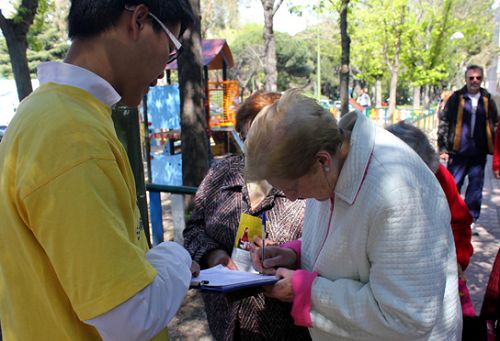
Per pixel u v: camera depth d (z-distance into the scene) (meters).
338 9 9.36
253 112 2.13
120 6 1.17
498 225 5.70
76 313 1.07
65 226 1.00
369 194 1.36
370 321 1.38
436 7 21.11
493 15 23.56
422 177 1.40
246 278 1.61
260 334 2.02
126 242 1.07
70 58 1.22
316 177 1.40
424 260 1.33
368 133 1.43
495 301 2.40
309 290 1.49
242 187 2.12
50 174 1.01
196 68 4.78
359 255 1.42
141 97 1.32
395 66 21.00
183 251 1.37
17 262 1.14
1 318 1.24
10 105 18.94
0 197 1.12
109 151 1.09
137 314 1.07
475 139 5.29
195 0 4.64
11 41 7.05
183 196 4.04
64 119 1.05
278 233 2.03
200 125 4.85
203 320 3.50
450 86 33.44
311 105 1.37
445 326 1.51
